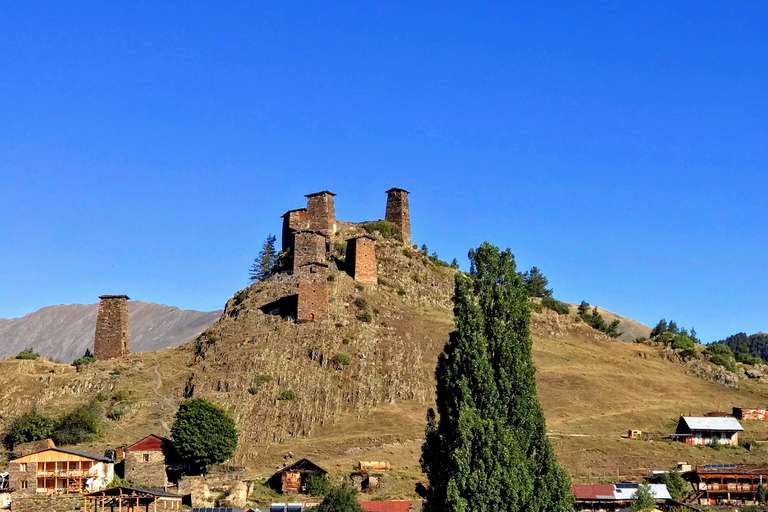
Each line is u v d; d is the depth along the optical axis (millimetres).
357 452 123312
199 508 98562
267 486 110000
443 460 57562
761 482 110438
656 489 106250
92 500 97562
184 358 162375
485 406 58094
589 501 101625
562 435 133000
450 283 194625
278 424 133000
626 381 164000
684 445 132000
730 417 138750
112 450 115000
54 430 125312
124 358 164250
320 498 104625
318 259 179750
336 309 165625
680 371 177875
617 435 135500
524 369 59031
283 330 158750
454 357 59438
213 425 114250
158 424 132000
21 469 102750
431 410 60188
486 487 54812
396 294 180500
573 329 197125
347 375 146875
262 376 144250
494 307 61062
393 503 97938
